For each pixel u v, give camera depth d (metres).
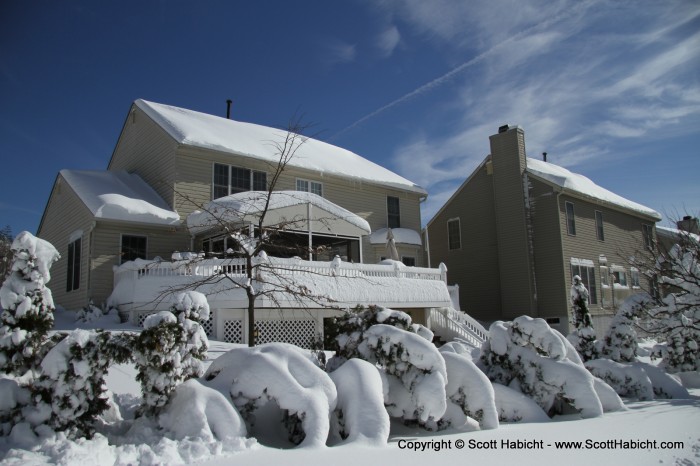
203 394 6.39
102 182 20.81
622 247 31.73
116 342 6.47
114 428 6.89
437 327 21.34
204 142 20.36
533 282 26.44
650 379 12.51
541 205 26.89
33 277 6.91
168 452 5.49
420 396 7.32
